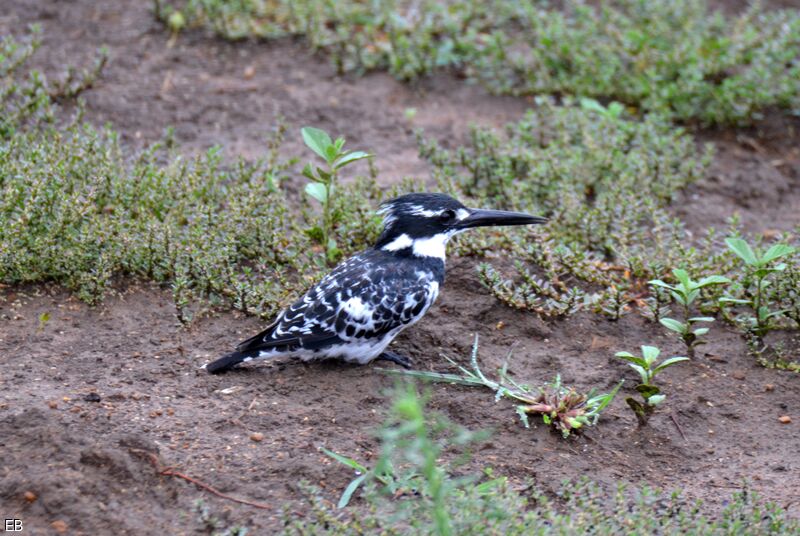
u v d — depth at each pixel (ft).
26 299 38.47
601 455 32.76
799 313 38.78
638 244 44.21
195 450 30.86
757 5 62.59
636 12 64.18
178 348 36.52
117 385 34.06
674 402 35.60
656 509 29.81
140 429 31.58
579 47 59.52
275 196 43.83
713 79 59.88
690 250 41.75
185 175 45.09
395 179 50.55
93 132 45.47
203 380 34.86
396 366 37.04
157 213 43.04
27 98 51.03
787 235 40.88
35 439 29.60
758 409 35.60
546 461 32.07
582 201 47.24
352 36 62.54
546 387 35.60
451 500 27.94
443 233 37.45
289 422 32.81
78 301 38.78
